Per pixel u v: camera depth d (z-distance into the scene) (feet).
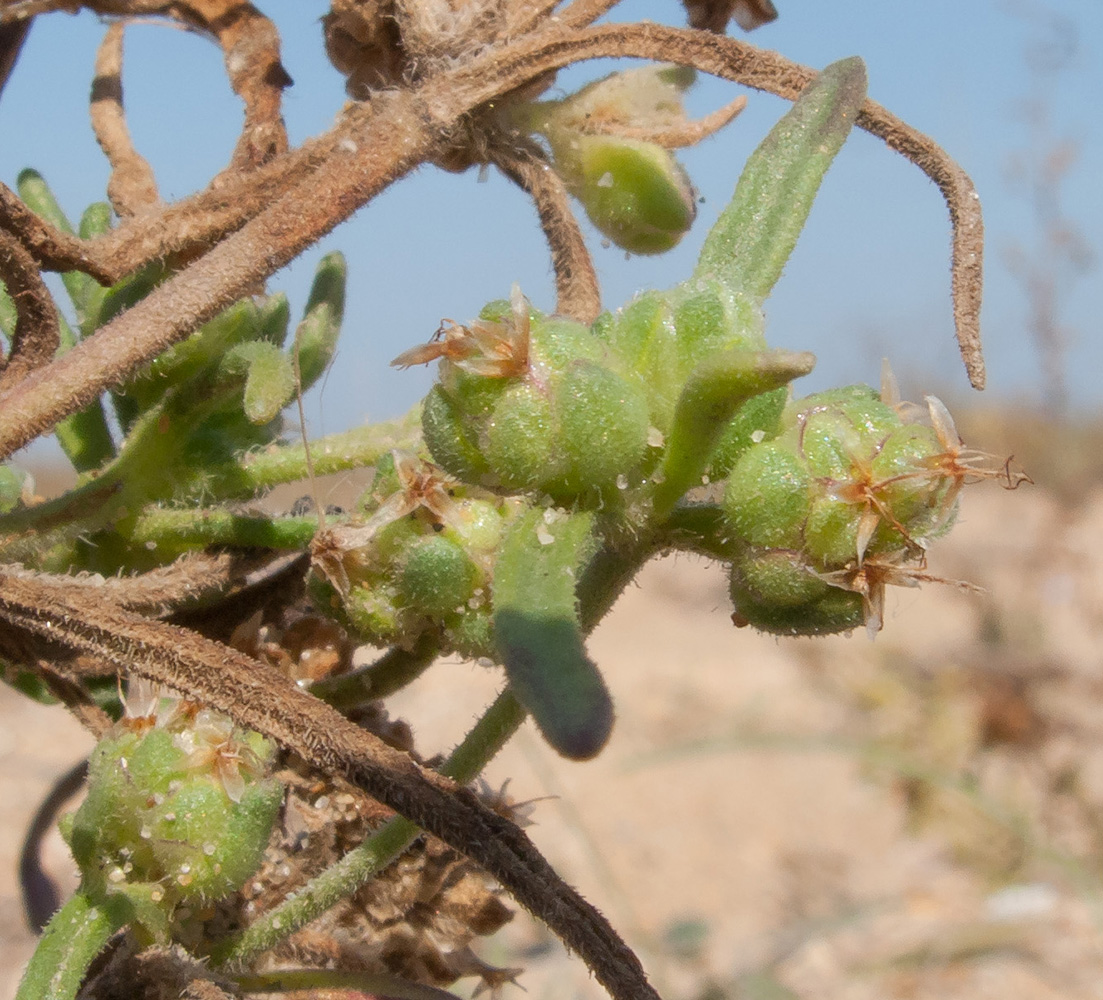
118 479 0.36
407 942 0.36
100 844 0.33
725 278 0.33
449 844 0.31
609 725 0.28
